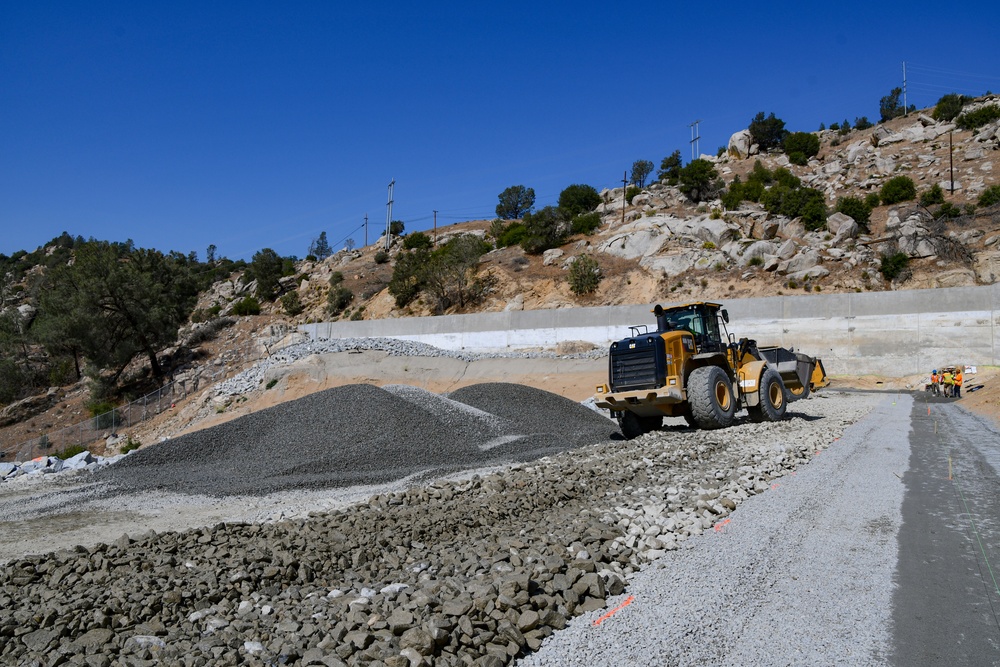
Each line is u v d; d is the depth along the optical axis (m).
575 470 11.03
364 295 64.19
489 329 46.97
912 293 37.50
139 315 47.06
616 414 16.81
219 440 15.55
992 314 35.47
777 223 52.88
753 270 46.50
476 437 16.39
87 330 44.94
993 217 49.00
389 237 86.38
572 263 52.44
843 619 4.85
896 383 35.47
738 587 5.46
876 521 7.44
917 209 51.56
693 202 65.19
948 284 42.41
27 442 36.53
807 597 5.26
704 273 47.72
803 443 13.18
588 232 61.69
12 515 10.97
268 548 6.86
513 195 85.19
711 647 4.42
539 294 51.94
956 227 48.88
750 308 41.12
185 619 5.21
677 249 51.03
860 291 42.62
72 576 6.12
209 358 50.75
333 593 5.68
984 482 9.52
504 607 4.87
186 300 60.09
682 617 4.86
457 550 6.91
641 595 5.36
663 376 15.73
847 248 47.22
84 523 10.20
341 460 14.02
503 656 4.30
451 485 10.56
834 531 7.05
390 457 14.42
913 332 37.16
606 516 7.76
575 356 37.66
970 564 6.00
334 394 17.59
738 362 18.41
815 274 44.78
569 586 5.40
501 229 73.44
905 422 18.19
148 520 10.23
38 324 47.34
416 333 49.41
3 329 53.12
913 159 66.56
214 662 4.33
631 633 4.63
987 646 4.40
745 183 64.50
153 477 13.40
